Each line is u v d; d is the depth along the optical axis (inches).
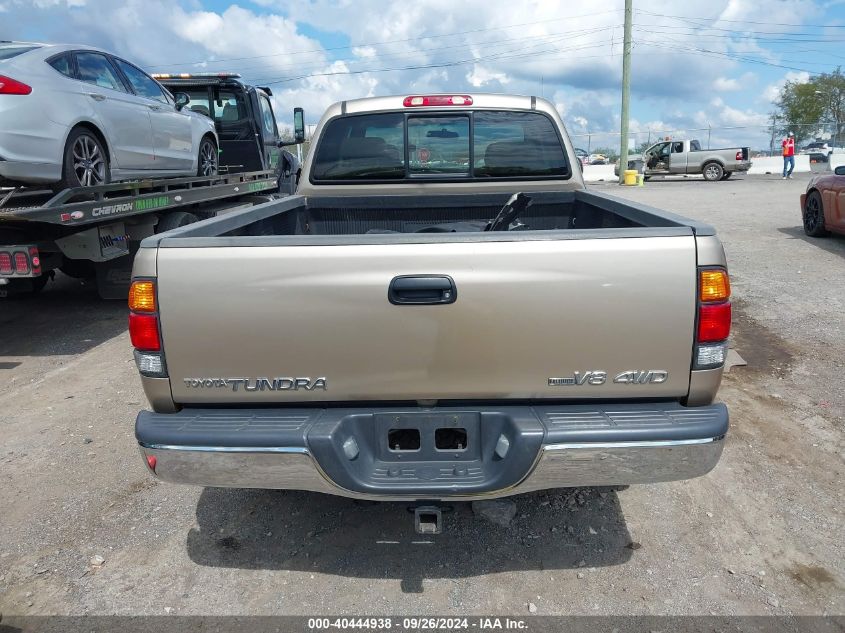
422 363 91.0
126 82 277.9
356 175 169.5
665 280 88.2
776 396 174.7
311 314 89.7
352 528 122.3
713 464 91.5
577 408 93.7
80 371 207.9
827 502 127.1
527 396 93.0
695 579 106.7
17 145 206.5
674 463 90.2
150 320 91.4
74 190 211.9
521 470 90.0
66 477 141.6
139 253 91.0
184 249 90.0
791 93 2365.9
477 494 91.6
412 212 174.1
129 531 122.3
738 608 100.1
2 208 208.5
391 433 100.5
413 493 91.4
